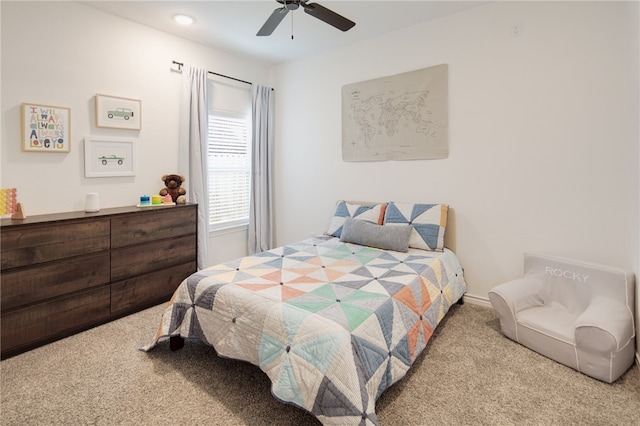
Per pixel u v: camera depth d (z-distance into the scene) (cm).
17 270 215
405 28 329
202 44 367
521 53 268
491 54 282
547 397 175
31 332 222
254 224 431
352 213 350
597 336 185
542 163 264
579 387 182
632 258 222
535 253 263
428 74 315
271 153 448
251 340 174
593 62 240
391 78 339
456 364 205
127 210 285
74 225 241
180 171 350
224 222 409
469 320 268
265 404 172
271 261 256
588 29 240
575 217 253
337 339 146
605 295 216
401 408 167
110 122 296
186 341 236
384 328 169
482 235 296
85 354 217
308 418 161
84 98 280
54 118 263
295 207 439
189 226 323
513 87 273
